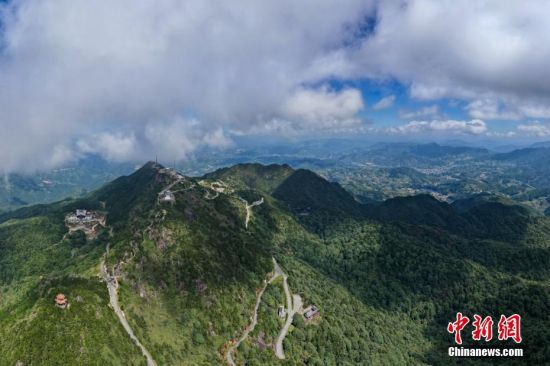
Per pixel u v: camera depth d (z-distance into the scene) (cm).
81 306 16900
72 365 14388
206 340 19475
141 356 16750
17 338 14600
